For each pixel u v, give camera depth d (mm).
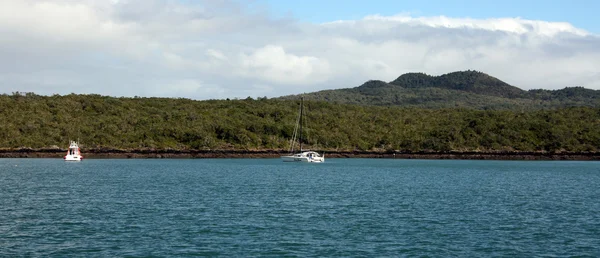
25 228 43750
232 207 55438
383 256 36219
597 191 76125
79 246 37969
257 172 110688
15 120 171250
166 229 43594
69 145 164000
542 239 41281
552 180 96938
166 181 85438
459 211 54344
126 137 175125
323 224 46219
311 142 191875
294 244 39031
